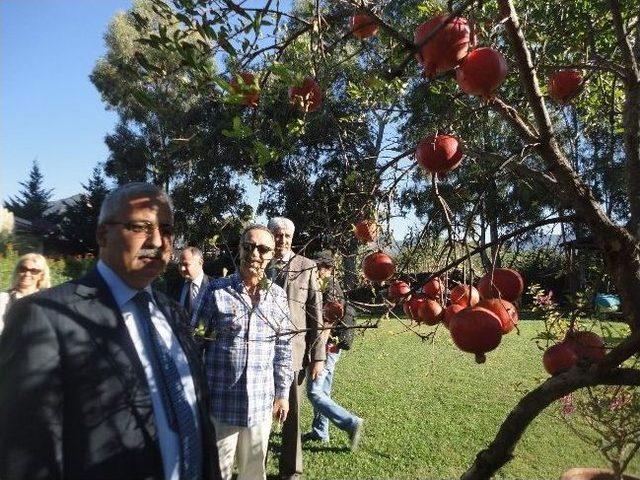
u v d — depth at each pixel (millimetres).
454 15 1235
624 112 1617
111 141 20953
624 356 1367
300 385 3854
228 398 3041
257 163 1532
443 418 5539
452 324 1586
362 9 1406
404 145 1911
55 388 1458
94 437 1487
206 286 3172
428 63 1424
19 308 1535
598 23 2010
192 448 1709
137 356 1626
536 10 2053
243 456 3131
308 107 1580
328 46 1636
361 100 1919
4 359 1467
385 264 1882
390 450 4688
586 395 2236
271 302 3150
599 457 4137
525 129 1578
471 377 7312
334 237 1976
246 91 1421
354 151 2000
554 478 4043
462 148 1713
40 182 35125
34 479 1378
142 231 1691
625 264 1451
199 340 2936
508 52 1964
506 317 1629
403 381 7117
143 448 1558
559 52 2035
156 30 1506
